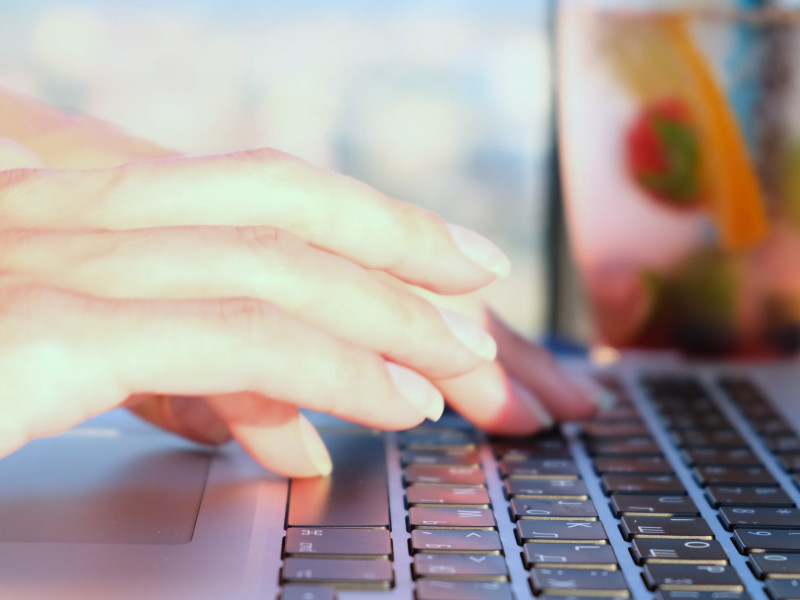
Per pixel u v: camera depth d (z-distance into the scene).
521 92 0.83
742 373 0.39
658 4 0.39
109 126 0.39
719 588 0.27
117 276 0.30
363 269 0.32
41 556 0.28
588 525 0.29
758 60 0.39
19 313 0.29
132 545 0.29
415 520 0.30
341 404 0.31
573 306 0.45
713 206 0.40
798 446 0.34
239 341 0.29
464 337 0.32
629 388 0.38
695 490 0.31
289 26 0.90
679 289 0.40
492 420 0.34
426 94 0.87
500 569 0.28
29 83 0.87
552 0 0.46
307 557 0.28
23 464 0.32
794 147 0.39
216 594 0.27
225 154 0.32
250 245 0.31
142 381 0.29
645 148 0.40
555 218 0.46
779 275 0.40
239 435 0.31
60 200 0.32
